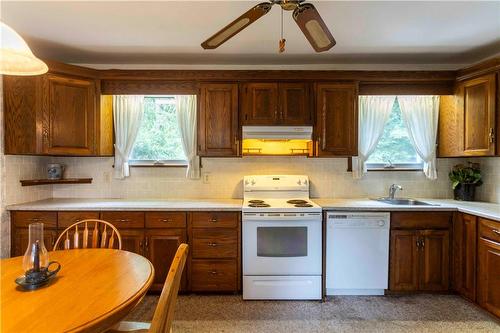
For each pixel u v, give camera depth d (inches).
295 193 128.3
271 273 106.9
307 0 79.0
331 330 88.4
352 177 133.2
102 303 47.4
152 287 109.1
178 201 123.0
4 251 105.6
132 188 132.9
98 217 108.3
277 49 112.7
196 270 109.4
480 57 121.4
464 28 95.7
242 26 64.1
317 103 118.8
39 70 62.5
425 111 128.4
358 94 121.3
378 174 134.0
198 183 133.1
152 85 121.3
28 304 46.9
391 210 108.7
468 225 102.7
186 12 85.4
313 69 130.2
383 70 124.4
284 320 94.0
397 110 134.6
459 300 106.4
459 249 106.9
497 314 90.2
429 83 122.6
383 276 109.0
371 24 92.9
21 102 106.3
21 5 81.1
